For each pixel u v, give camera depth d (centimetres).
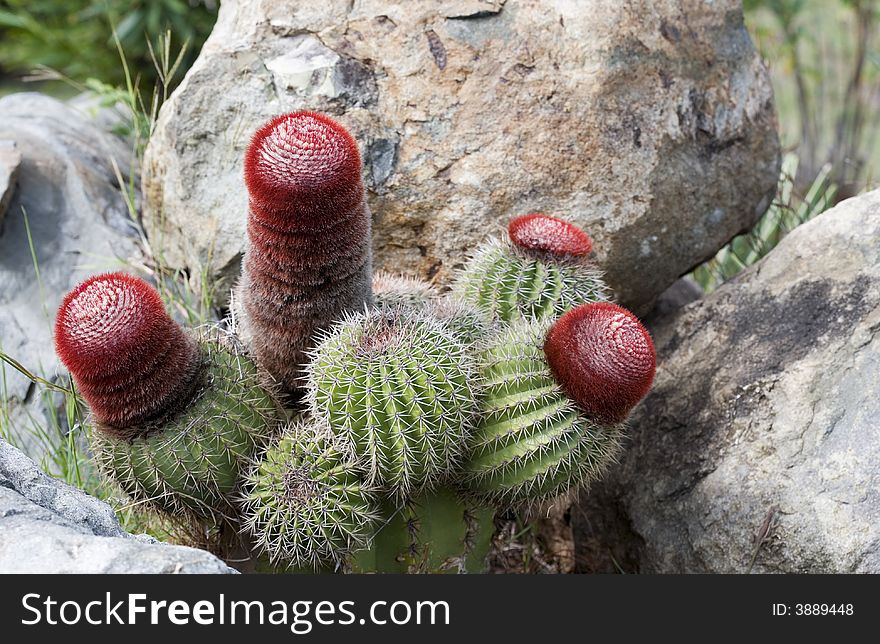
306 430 156
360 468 154
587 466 156
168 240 196
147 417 153
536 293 167
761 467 167
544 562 184
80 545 137
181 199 186
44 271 197
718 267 222
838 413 165
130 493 157
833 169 276
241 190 184
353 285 157
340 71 183
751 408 171
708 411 174
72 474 176
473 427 155
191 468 154
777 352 173
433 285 185
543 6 183
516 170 181
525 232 169
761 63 194
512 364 155
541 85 181
